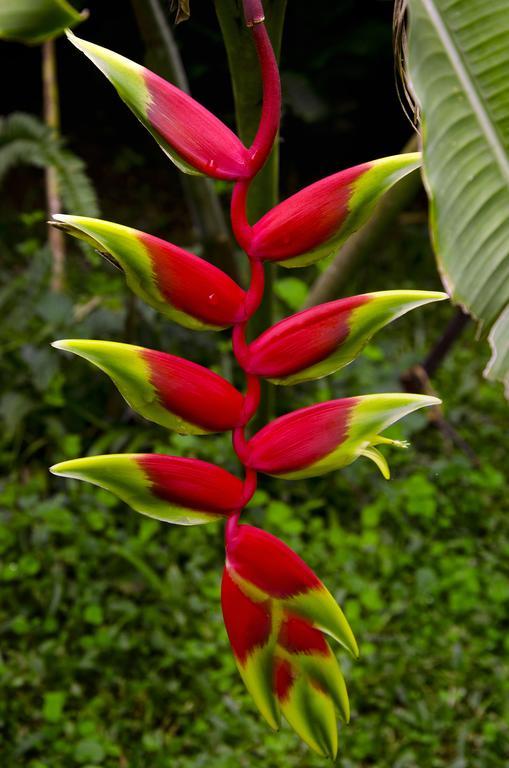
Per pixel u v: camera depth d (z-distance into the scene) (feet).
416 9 2.64
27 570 8.11
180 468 2.35
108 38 16.57
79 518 8.69
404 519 9.16
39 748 6.70
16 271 13.74
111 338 9.91
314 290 7.02
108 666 7.48
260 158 2.33
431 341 12.37
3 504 8.79
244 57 3.50
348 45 15.89
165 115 2.33
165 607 7.97
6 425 9.60
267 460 2.36
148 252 2.29
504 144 2.63
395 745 6.97
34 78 18.08
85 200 8.27
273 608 2.36
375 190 2.30
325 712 2.38
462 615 8.09
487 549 9.02
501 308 2.64
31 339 9.93
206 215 7.23
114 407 9.74
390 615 8.02
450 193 2.63
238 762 6.55
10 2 2.43
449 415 10.62
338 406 2.36
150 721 7.07
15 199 15.89
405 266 14.40
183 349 10.02
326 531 9.14
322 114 15.42
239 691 7.35
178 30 16.03
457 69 2.64
